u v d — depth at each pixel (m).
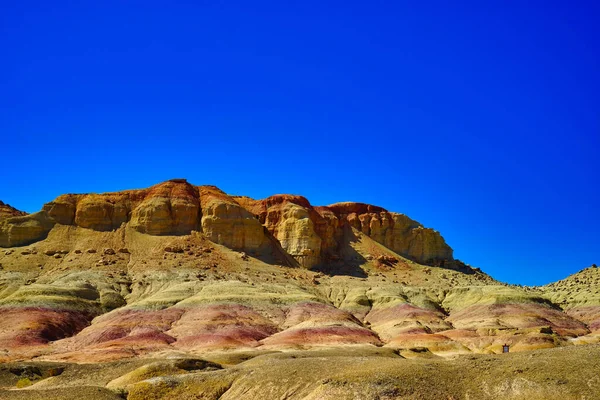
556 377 61.69
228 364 102.62
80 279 184.88
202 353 125.88
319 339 147.12
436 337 154.88
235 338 145.12
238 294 178.38
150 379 78.81
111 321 157.12
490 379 64.62
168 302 170.50
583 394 58.69
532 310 188.75
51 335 146.12
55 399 71.88
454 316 196.25
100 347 134.00
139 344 136.62
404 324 171.75
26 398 72.31
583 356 65.19
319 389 67.56
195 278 194.62
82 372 94.12
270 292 187.75
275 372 75.81
